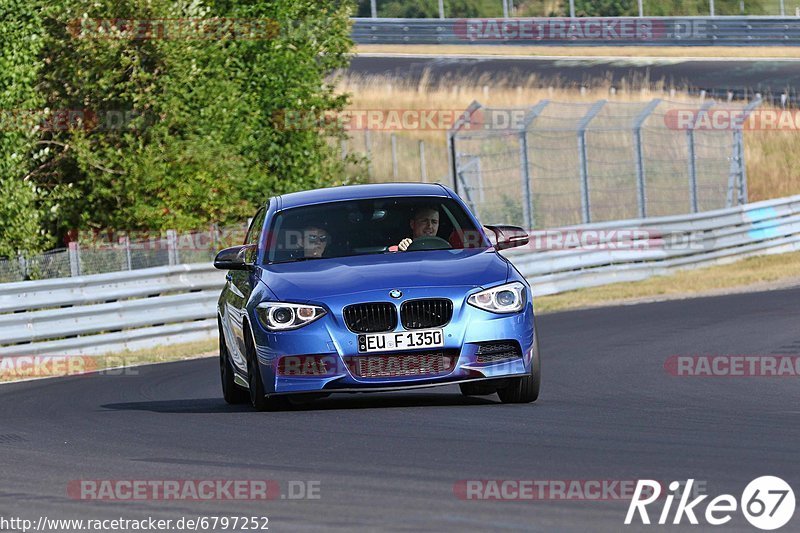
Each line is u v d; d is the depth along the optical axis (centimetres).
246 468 1772
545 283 6166
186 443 2070
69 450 2083
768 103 11112
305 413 2367
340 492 1550
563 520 1342
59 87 6191
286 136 6912
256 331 2367
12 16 5781
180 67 6181
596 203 9294
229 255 2609
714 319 4453
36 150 6256
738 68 12550
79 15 6084
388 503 1466
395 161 9369
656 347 3659
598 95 11238
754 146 10844
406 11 14312
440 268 2389
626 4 14550
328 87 7119
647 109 7262
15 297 4441
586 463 1691
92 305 4678
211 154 6162
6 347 4344
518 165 9856
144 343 4834
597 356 3509
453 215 2628
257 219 2823
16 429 2461
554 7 14762
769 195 10375
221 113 6347
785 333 3850
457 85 11694
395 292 2309
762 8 14850
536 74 12181
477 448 1855
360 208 2650
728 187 8162
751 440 1875
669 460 1700
